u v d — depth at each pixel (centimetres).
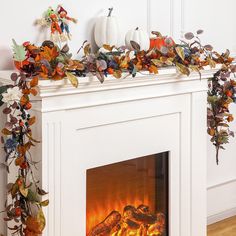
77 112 418
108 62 418
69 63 401
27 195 397
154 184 474
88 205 440
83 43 441
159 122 465
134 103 446
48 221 411
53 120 405
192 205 491
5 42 420
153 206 476
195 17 529
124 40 479
